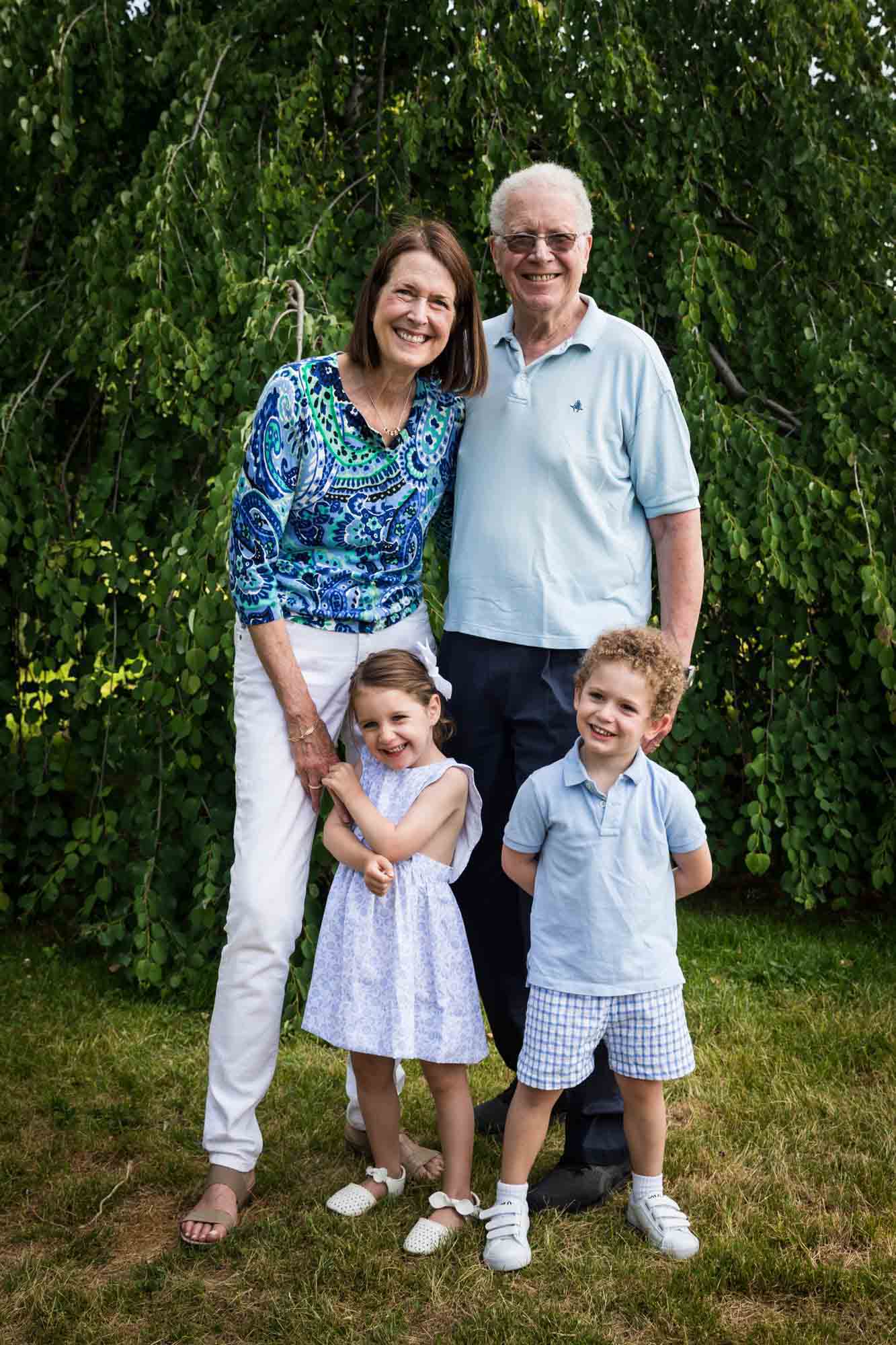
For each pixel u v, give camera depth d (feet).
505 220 6.97
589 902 6.63
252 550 6.81
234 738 11.21
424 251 6.64
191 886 11.80
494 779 7.66
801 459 13.33
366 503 7.03
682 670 6.75
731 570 12.66
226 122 12.16
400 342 6.64
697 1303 6.18
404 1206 7.18
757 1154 7.88
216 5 13.62
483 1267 6.55
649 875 6.66
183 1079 9.18
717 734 13.37
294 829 7.09
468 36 11.87
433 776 7.01
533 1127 6.72
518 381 7.20
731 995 11.14
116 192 13.30
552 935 6.75
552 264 6.89
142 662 12.00
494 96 12.09
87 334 11.79
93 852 11.68
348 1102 8.75
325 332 10.37
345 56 13.02
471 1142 7.07
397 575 7.36
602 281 12.93
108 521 11.82
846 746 12.92
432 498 7.36
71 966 11.93
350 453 6.91
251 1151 7.12
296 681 6.92
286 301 11.02
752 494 12.30
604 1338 5.92
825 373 12.90
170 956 11.30
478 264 12.73
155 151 12.08
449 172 13.00
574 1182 7.22
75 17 12.20
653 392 7.10
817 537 12.44
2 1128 8.30
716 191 13.66
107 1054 9.66
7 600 12.77
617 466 7.19
